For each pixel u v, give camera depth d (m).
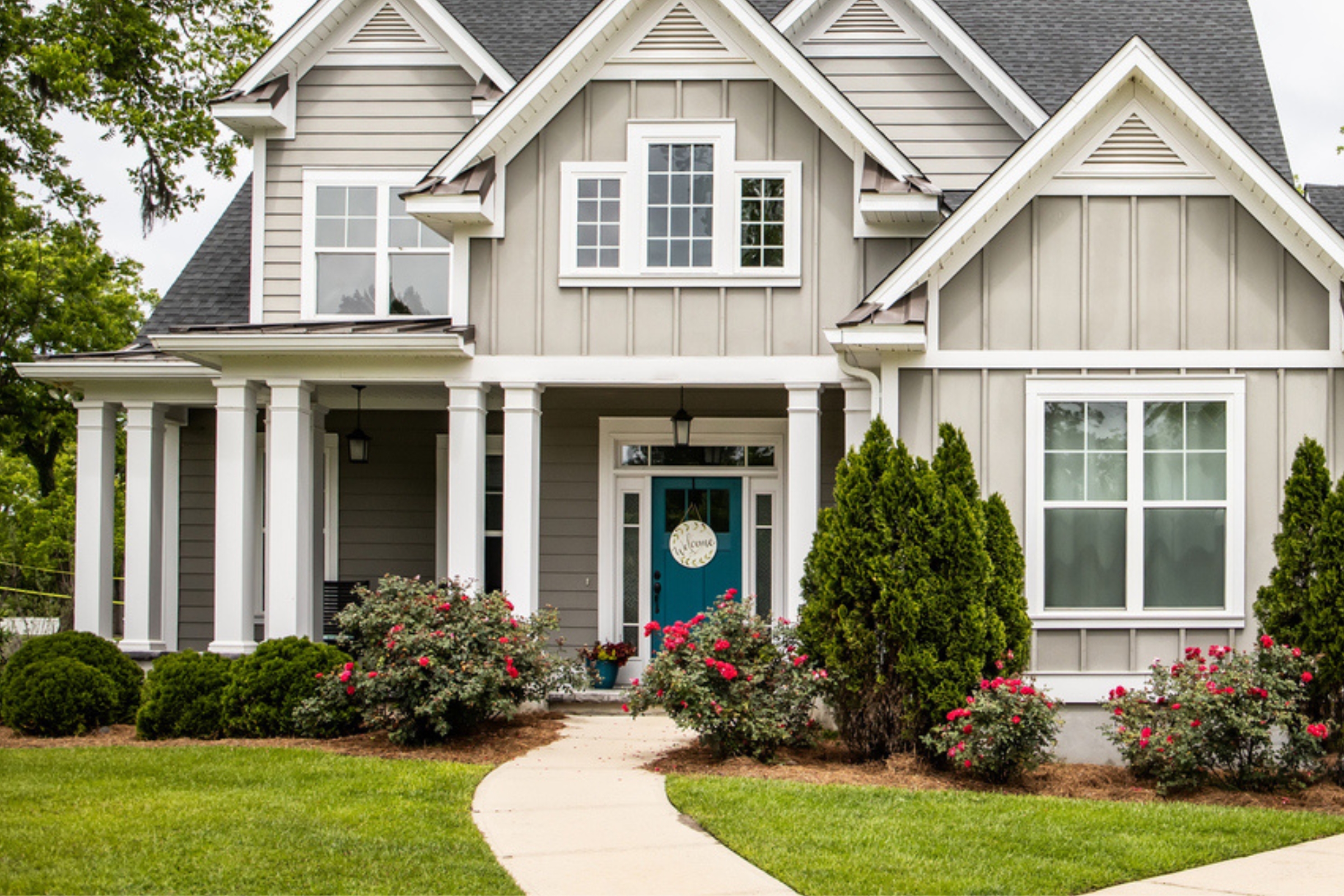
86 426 13.67
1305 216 10.38
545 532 14.32
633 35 12.15
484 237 12.14
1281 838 7.45
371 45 14.04
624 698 12.89
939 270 10.88
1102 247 10.86
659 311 12.02
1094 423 10.80
